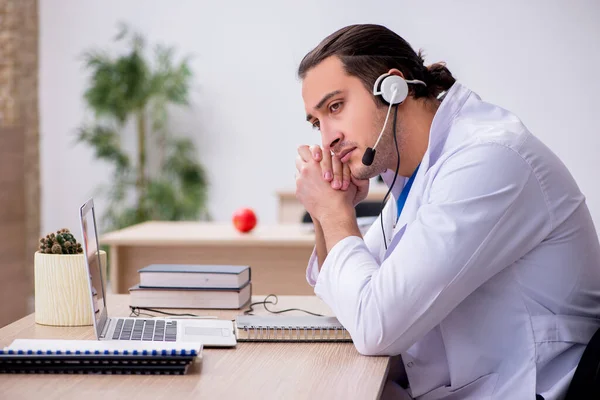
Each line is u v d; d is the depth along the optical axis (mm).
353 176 1628
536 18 6082
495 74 6168
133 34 6496
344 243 1522
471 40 6180
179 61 6504
